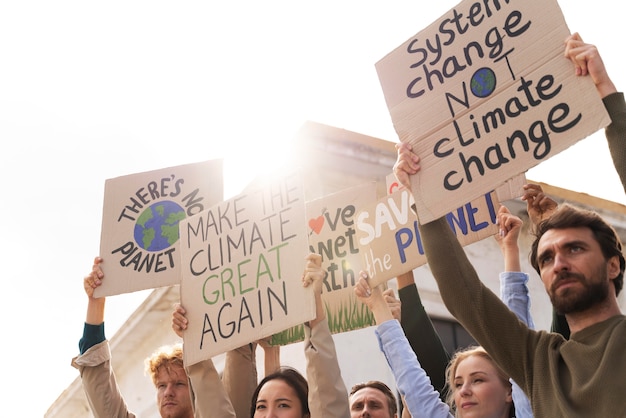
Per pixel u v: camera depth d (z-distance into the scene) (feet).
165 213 17.38
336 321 16.02
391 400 14.76
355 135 23.49
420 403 11.82
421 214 10.75
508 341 9.68
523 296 12.07
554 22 10.13
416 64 11.49
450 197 10.59
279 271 14.19
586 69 9.63
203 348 14.83
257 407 13.46
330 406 12.78
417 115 11.26
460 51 11.08
